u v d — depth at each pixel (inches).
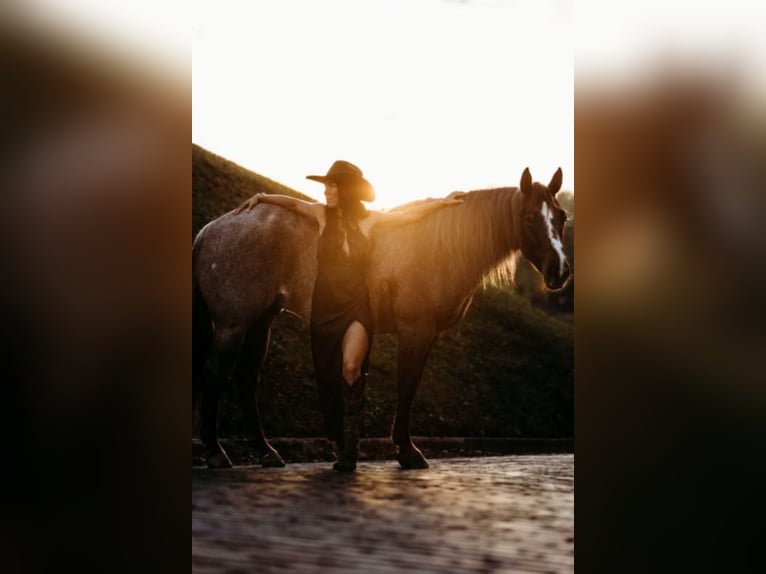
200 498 151.2
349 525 132.4
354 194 197.0
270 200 201.0
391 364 295.0
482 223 198.2
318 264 195.0
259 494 154.9
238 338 195.8
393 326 201.6
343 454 189.0
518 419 304.2
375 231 198.8
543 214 194.9
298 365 274.2
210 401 194.2
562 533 133.3
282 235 198.4
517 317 367.9
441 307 197.3
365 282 195.6
